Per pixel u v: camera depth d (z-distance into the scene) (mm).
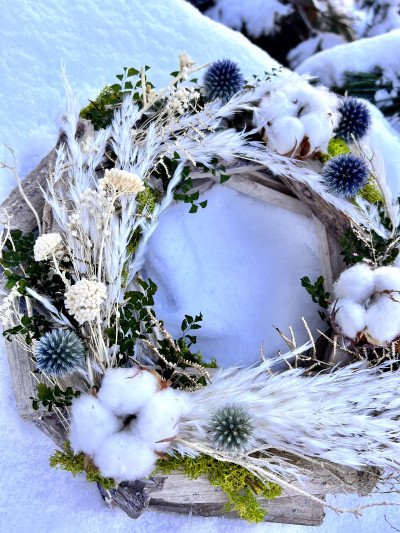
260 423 642
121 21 879
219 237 816
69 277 678
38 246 612
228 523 732
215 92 751
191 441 632
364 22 1150
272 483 663
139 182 619
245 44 923
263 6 1132
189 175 759
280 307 807
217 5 1147
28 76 828
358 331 674
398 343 674
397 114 1029
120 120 722
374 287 683
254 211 821
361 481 669
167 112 726
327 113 741
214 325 794
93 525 699
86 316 596
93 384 635
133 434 604
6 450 696
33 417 665
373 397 656
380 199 777
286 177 769
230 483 646
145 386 602
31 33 839
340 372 662
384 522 786
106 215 625
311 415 637
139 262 703
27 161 802
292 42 1153
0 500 685
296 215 822
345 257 739
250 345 798
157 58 886
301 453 651
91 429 595
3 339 719
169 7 902
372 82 1005
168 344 677
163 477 650
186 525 721
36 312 680
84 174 686
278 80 759
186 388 652
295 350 657
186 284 799
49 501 695
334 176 732
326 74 1011
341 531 768
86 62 858
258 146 744
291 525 750
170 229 801
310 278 814
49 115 827
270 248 823
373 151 785
